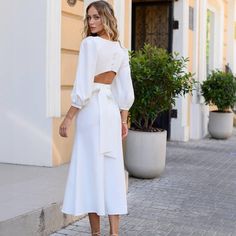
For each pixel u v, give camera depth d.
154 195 5.69
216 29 12.73
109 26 3.55
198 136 10.68
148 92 6.06
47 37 5.61
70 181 3.56
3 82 5.84
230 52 13.98
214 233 4.43
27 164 5.79
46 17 5.59
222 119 10.70
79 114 3.54
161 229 4.48
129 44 7.63
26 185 4.79
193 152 8.91
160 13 9.88
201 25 11.00
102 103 3.52
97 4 3.56
